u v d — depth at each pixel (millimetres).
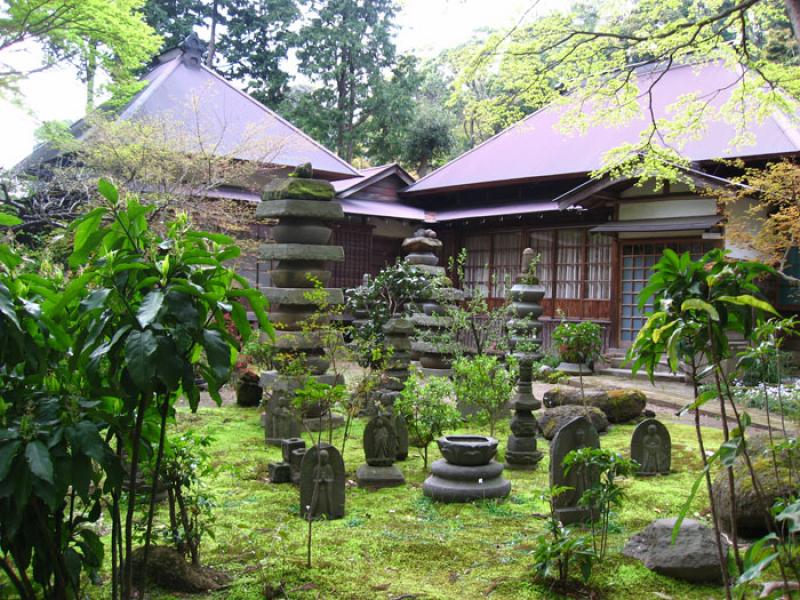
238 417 9750
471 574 4270
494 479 6035
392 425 6629
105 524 4879
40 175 16719
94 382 2727
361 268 20203
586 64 8562
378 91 26750
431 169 29047
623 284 16188
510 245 19266
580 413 8758
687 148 14922
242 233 17266
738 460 5262
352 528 5156
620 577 4156
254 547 4652
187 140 15039
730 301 2533
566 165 17938
